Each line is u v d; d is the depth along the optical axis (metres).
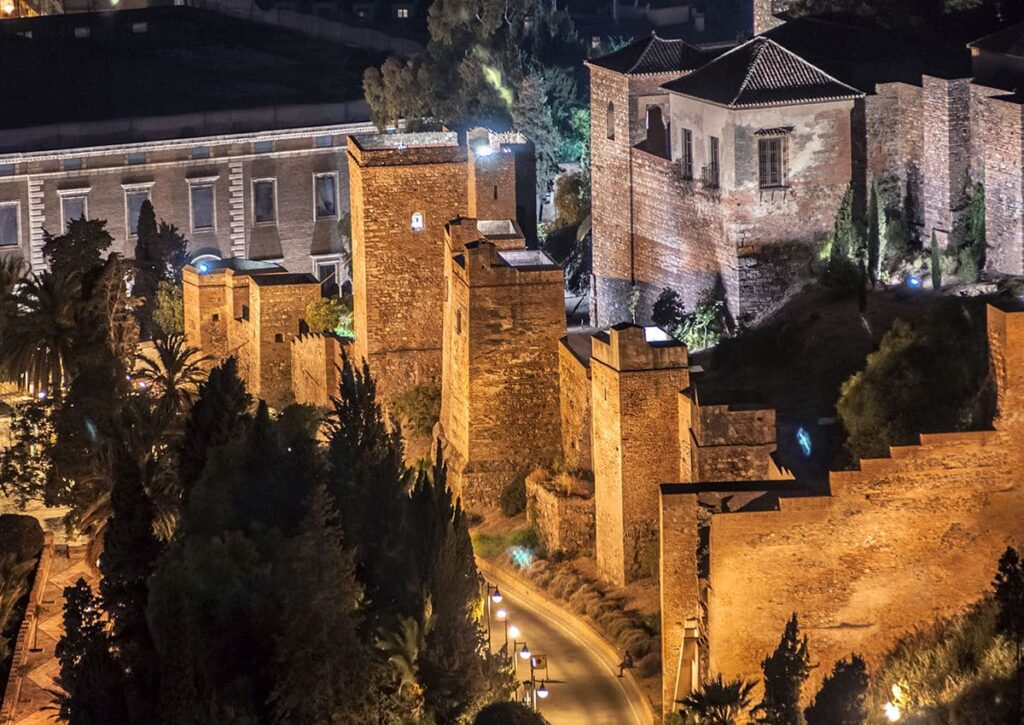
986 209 95.44
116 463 76.19
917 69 103.75
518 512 92.00
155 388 108.94
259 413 74.06
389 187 105.00
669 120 109.69
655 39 113.25
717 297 103.62
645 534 81.38
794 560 66.50
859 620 66.62
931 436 66.06
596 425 83.94
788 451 79.25
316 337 111.38
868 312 93.75
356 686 67.31
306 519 68.75
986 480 66.19
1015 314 65.50
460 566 73.06
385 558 71.94
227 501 71.94
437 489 74.44
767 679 61.75
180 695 67.44
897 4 113.12
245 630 67.00
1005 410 65.94
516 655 76.50
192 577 67.44
